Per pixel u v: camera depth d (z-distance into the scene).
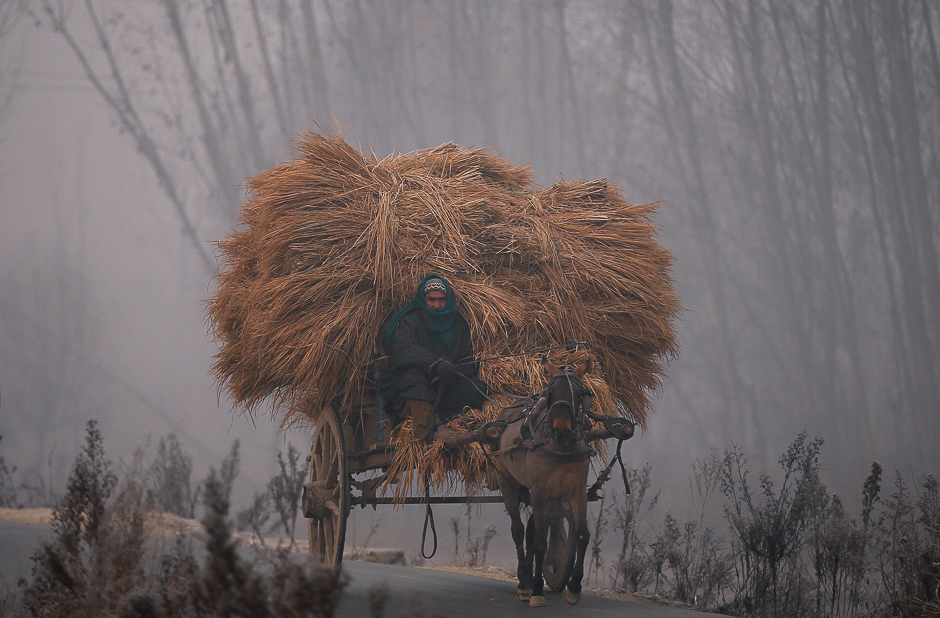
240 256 32.78
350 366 28.22
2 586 27.80
